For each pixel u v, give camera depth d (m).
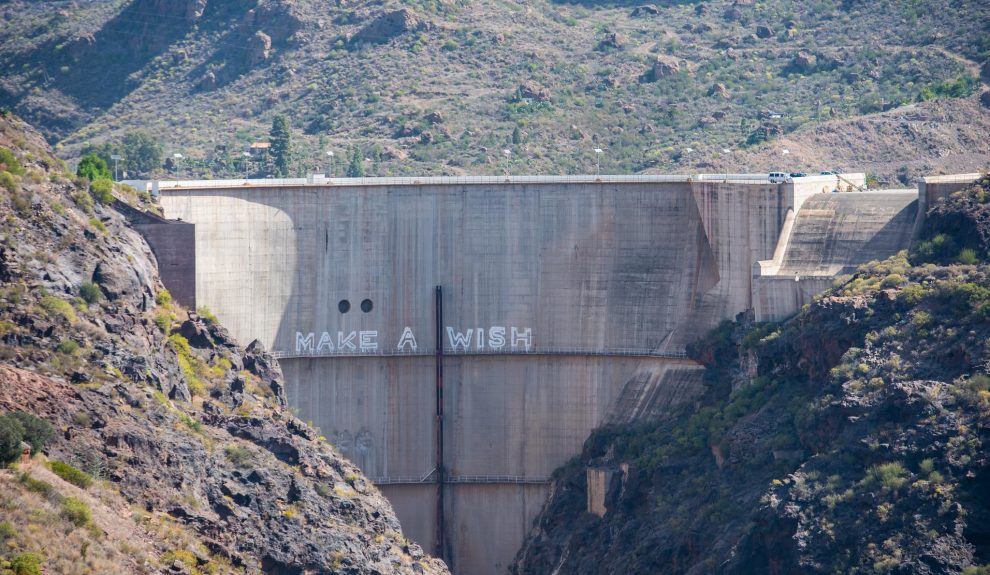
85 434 168.50
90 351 183.50
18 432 154.00
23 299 184.00
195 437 183.38
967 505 180.88
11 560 139.25
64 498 152.12
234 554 171.75
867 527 183.50
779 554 188.62
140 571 153.25
